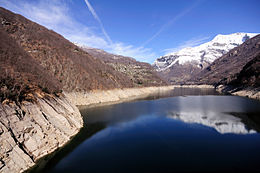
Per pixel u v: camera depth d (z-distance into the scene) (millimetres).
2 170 12281
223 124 28812
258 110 40219
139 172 14109
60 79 48781
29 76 25922
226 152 17844
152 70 157625
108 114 36938
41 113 19984
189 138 22172
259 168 14500
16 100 18031
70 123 24578
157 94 90125
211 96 75688
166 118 33438
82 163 15680
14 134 14914
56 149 18578
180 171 14188
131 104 51938
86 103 49812
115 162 15859
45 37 62688
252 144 19859
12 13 64125
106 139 21953
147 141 21188
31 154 15516
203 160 16125
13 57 27266
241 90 77625
